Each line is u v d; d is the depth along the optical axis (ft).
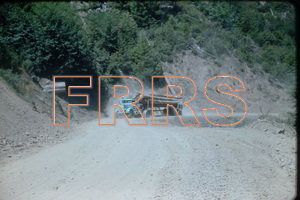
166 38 187.11
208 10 219.00
